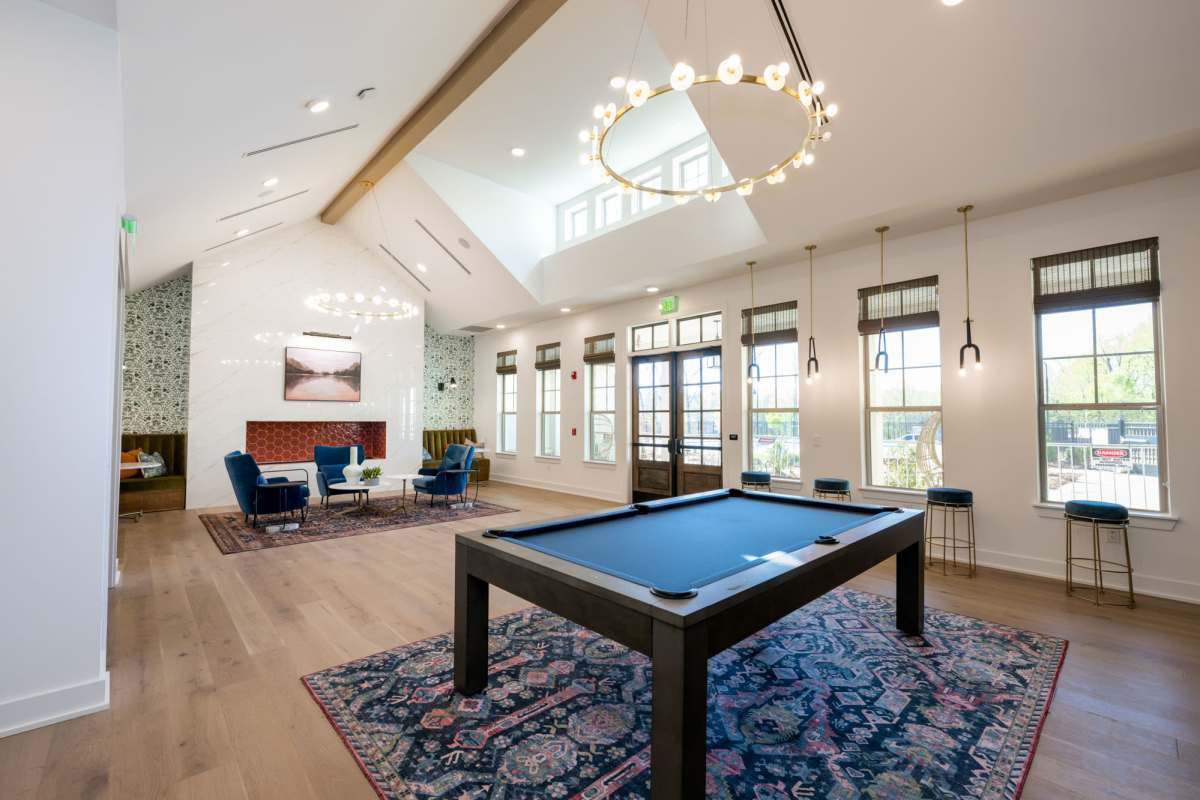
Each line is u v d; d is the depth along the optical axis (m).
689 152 6.33
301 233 8.79
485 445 11.39
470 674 2.58
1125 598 4.00
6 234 2.28
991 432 4.82
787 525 3.10
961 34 3.35
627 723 2.35
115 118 2.51
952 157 4.08
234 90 3.65
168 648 3.11
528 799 1.87
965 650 3.09
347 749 2.16
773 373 6.55
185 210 5.45
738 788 1.93
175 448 7.95
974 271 4.93
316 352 8.84
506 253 7.79
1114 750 2.17
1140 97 3.33
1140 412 4.22
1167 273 4.01
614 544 2.64
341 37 3.57
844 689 2.65
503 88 5.28
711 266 6.41
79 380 2.41
